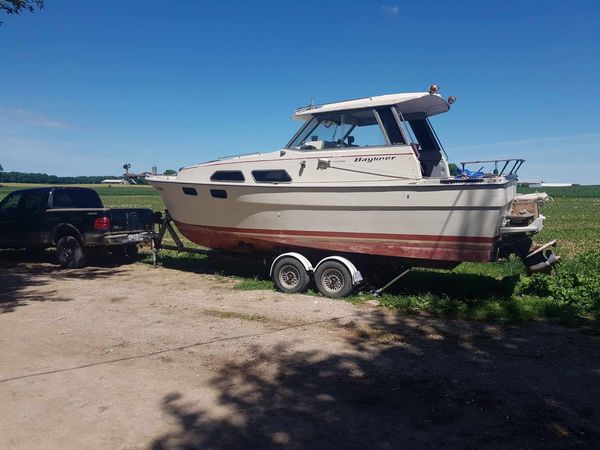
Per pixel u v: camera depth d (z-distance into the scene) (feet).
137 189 344.28
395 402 14.83
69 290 30.81
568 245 49.34
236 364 17.97
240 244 32.58
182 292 30.04
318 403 14.83
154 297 28.73
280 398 15.17
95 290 30.78
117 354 19.19
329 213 27.94
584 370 17.02
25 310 25.84
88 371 17.49
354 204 26.99
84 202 42.75
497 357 18.37
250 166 30.78
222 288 31.22
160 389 15.92
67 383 16.48
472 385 15.89
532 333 21.17
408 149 26.16
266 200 29.76
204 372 17.26
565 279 27.50
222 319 23.84
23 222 40.78
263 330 21.97
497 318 23.22
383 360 18.19
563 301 25.13
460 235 24.61
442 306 25.07
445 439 12.64
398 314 24.35
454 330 21.70
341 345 19.89
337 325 22.59
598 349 19.11
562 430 13.00
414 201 25.35
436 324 22.58
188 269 38.58
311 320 23.41
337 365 17.76
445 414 14.01
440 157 30.78
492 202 23.48
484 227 23.94
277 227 29.99
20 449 12.48
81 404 14.93
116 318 24.21
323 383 16.25
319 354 18.88
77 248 38.86
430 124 31.04
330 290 28.14
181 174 33.96
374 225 26.78
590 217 95.30
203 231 33.63
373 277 29.84
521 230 24.07
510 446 12.25
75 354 19.24
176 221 35.32
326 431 13.16
